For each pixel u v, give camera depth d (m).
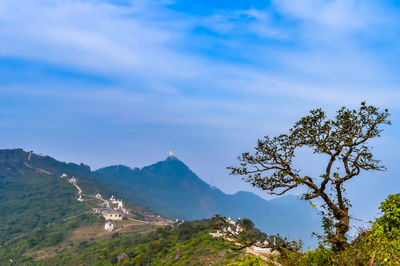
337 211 12.66
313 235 12.93
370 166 12.39
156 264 89.25
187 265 76.00
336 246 12.44
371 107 12.33
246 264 19.39
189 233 100.50
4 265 146.50
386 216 12.63
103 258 114.69
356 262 11.62
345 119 12.47
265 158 13.04
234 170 13.21
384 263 11.36
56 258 136.25
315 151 12.55
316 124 12.68
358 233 12.69
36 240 176.38
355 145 12.44
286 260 12.38
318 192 12.72
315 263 12.15
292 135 12.79
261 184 12.77
